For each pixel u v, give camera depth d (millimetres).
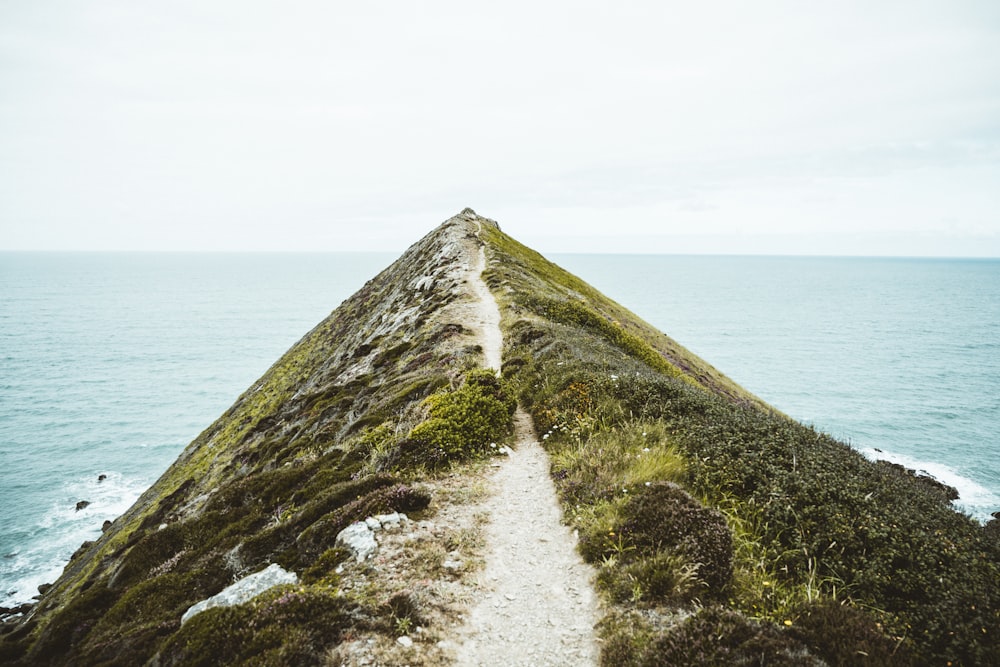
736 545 8219
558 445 13500
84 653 9555
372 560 8227
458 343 25250
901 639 6020
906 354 150750
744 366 134875
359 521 9344
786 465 10758
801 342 169875
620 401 15023
